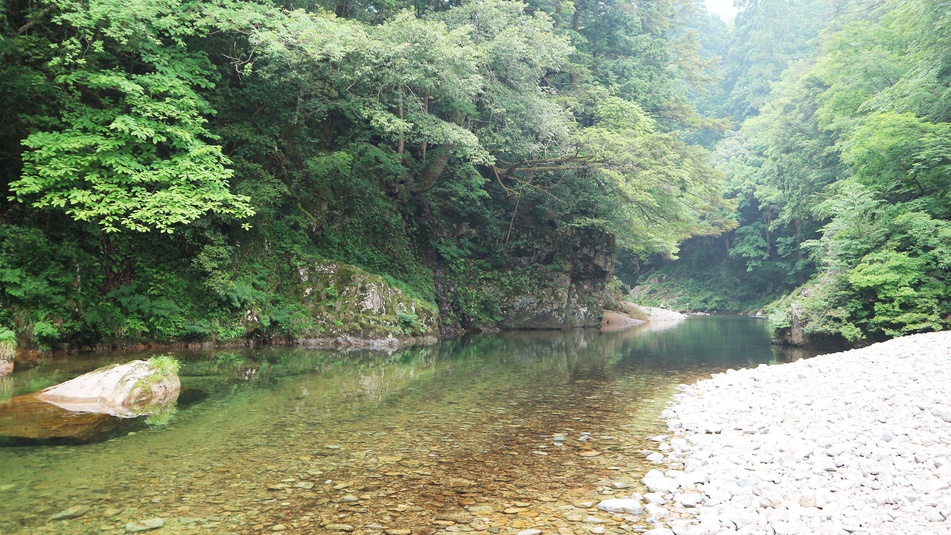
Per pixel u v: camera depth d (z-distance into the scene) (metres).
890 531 4.40
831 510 4.74
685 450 6.79
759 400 8.77
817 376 10.06
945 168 18.22
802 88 38.22
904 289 17.03
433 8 23.44
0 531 4.21
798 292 28.06
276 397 9.27
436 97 20.16
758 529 4.50
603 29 31.62
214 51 16.17
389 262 21.28
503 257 27.34
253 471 5.71
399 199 23.31
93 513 4.58
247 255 16.22
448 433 7.43
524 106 21.91
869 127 20.08
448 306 23.62
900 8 23.30
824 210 22.53
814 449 6.31
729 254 52.75
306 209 18.88
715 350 18.47
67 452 6.12
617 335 24.83
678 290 56.88
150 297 13.91
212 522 4.48
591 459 6.44
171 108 11.87
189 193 11.88
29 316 11.48
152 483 5.29
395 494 5.22
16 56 11.77
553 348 18.69
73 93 12.48
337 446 6.68
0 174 12.54
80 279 12.70
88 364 10.83
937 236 17.56
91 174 11.10
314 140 19.48
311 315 16.75
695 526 4.51
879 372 9.59
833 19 49.50
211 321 14.76
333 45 14.36
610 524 4.65
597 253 29.83
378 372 12.27
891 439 6.54
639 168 24.11
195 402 8.71
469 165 23.44
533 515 4.81
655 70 32.09
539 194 28.09
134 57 13.25
